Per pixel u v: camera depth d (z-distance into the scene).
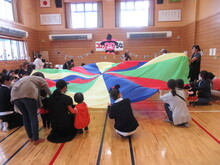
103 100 3.00
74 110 2.52
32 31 8.38
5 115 2.84
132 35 8.59
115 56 8.98
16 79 4.34
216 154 2.10
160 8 8.48
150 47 8.80
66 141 2.46
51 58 9.17
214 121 3.05
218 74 5.63
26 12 7.86
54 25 8.89
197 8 7.09
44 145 2.38
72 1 8.68
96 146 2.32
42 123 3.12
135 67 3.90
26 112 2.40
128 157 2.07
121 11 8.82
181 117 2.78
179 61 3.37
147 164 1.93
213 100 4.30
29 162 2.02
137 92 3.11
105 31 8.82
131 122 2.43
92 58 9.07
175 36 8.60
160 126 2.89
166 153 2.13
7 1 7.00
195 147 2.25
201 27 6.79
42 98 2.72
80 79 3.56
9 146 2.37
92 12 8.86
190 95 3.93
